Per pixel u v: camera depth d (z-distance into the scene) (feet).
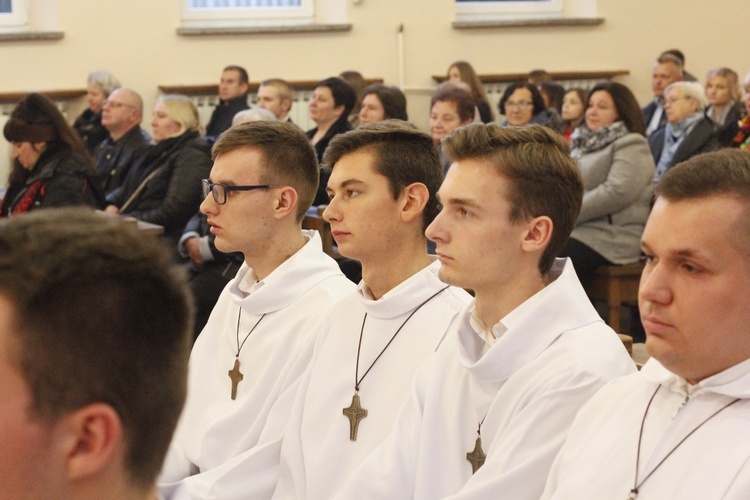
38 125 14.79
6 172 26.50
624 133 15.38
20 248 2.27
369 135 6.60
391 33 28.40
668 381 4.39
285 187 7.65
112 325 2.27
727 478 3.96
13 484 2.23
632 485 4.28
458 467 5.52
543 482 4.99
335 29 28.04
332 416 6.64
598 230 15.28
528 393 5.17
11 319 2.21
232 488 6.75
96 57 27.02
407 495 5.68
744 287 3.91
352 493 5.70
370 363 6.57
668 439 4.24
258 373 7.56
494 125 5.56
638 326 16.43
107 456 2.29
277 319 7.58
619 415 4.55
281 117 22.07
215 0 28.22
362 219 6.55
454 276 5.45
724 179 3.92
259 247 7.73
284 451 6.76
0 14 26.86
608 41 29.63
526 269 5.43
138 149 20.08
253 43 27.78
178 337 2.43
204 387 7.93
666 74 23.79
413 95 28.76
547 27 29.17
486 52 28.99
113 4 26.94
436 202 6.64
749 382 4.02
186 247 15.03
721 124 20.30
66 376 2.22
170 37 27.32
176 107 17.47
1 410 2.21
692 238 3.92
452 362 5.80
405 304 6.54
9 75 26.53
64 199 14.74
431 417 5.69
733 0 30.01
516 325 5.28
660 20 29.78
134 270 2.34
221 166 7.64
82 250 2.29
